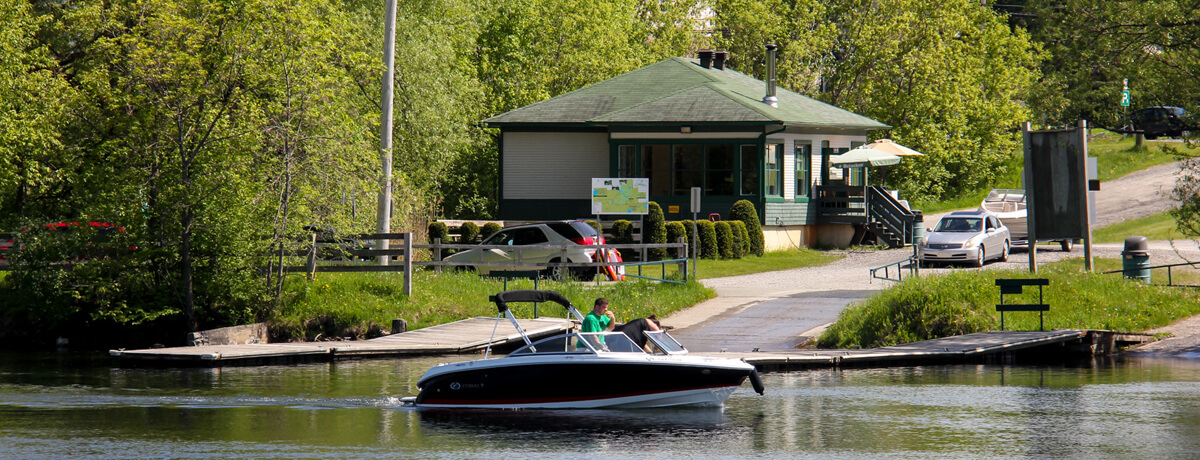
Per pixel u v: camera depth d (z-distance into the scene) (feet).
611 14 557.74
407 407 161.27
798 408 158.61
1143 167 651.66
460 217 502.79
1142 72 309.42
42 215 263.70
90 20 282.77
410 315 245.86
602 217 419.33
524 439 136.77
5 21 285.02
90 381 183.21
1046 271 252.83
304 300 245.86
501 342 222.48
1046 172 261.03
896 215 420.36
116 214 243.60
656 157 412.36
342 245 254.68
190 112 241.96
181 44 242.78
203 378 187.11
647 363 157.58
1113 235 481.05
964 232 354.33
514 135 435.53
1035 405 159.02
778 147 412.36
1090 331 213.46
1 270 256.93
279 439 136.05
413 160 401.70
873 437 137.08
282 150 245.86
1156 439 134.00
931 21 554.46
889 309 230.48
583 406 159.84
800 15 598.34
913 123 557.74
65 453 127.85
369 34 382.42
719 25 616.39
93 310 245.86
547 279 282.77
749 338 225.76
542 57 521.24
